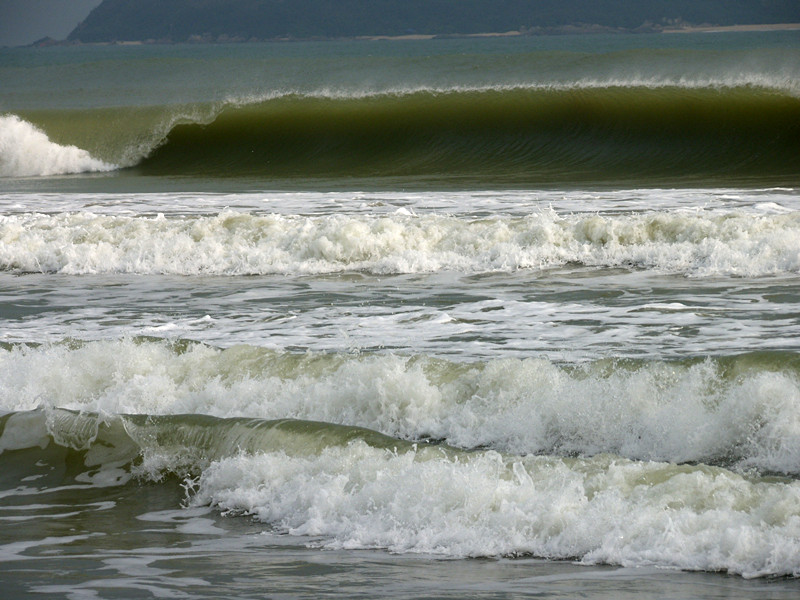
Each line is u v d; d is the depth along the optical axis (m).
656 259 36.38
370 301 31.94
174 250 40.84
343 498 14.77
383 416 19.30
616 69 92.75
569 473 14.54
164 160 91.44
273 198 58.47
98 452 18.20
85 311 31.91
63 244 42.41
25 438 18.86
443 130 89.00
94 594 11.86
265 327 28.47
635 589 11.32
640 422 17.48
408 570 12.38
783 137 79.69
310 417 19.75
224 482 16.30
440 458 15.62
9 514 15.91
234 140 92.38
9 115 90.81
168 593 11.82
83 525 15.19
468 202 53.44
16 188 74.00
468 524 13.55
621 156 80.94
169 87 106.81
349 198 57.22
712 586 11.37
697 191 56.47
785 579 11.52
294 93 96.38
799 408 16.42
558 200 53.28
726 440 16.67
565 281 34.19
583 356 23.22
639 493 13.66
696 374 18.28
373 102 93.31
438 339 25.89
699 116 83.94
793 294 30.06
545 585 11.59
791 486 13.41
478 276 35.81
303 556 13.20
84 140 92.56
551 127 87.38
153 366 22.39
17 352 24.12
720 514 12.79
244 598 11.53
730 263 34.62
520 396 18.83
